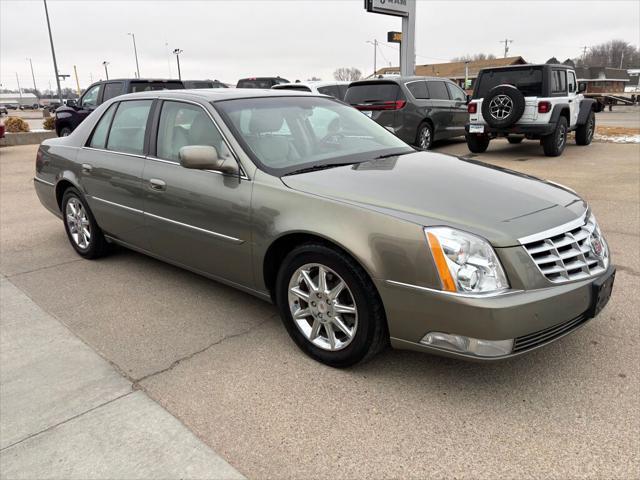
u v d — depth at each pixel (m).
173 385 2.90
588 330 3.32
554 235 2.61
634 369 2.89
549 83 9.95
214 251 3.53
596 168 9.08
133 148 4.19
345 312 2.87
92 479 2.23
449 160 3.65
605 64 113.00
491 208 2.71
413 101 10.71
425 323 2.56
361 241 2.67
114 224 4.46
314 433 2.48
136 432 2.52
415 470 2.23
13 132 16.94
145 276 4.55
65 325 3.66
